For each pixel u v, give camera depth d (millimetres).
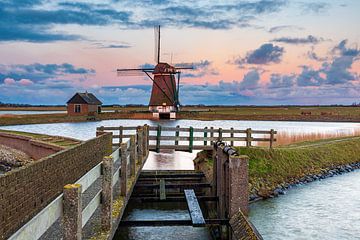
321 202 20375
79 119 98062
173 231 14719
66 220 5801
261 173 22906
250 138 24812
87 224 8750
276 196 21469
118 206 10039
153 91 93938
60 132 61250
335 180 26344
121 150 11211
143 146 19812
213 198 14414
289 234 15586
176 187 17219
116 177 10766
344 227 16516
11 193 8141
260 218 17625
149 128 22969
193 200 13562
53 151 27172
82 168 15172
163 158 34000
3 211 7688
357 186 24422
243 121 111188
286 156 26266
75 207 5797
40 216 4809
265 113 150750
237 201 11484
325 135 52875
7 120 85375
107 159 8250
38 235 4746
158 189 16922
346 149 35625
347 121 114938
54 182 11469
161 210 17141
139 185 16547
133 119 105562
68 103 108812
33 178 9609
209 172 18734
